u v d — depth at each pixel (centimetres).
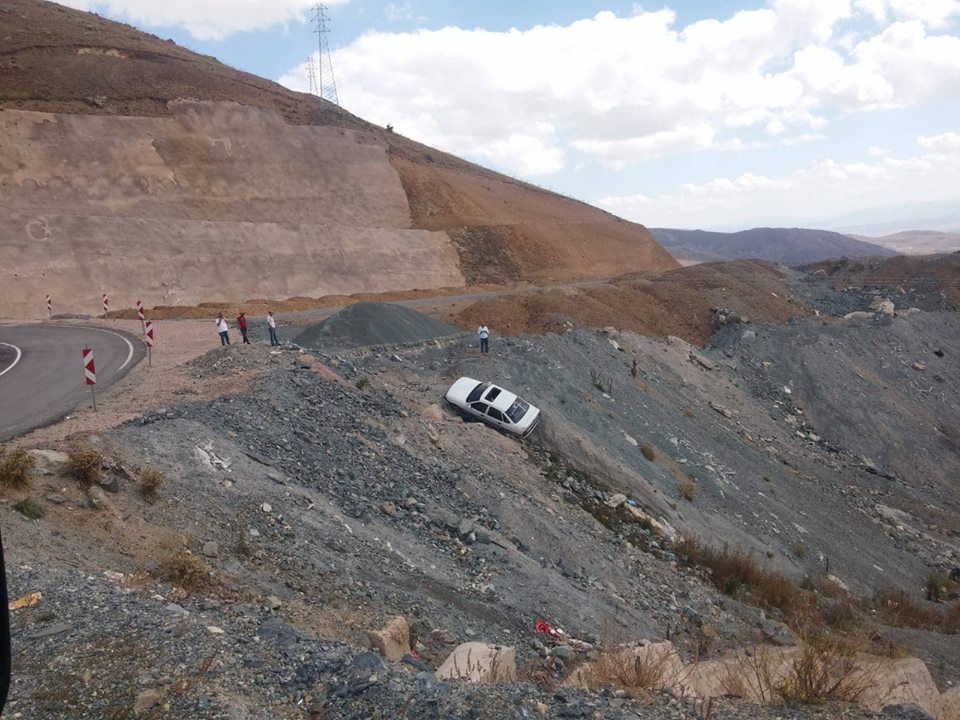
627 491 2138
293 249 5931
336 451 1611
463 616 1135
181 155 6050
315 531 1198
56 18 7869
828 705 585
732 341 4481
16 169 5047
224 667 594
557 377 2700
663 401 3206
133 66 6838
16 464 962
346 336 2856
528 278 7075
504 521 1655
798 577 2128
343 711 550
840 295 6344
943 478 3731
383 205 7281
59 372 2070
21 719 492
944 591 2470
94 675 556
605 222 10269
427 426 1959
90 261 4806
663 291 5019
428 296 5225
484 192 9200
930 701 872
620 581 1612
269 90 8681
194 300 5038
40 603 694
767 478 2939
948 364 4997
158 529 1019
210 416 1495
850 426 3953
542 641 1148
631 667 707
